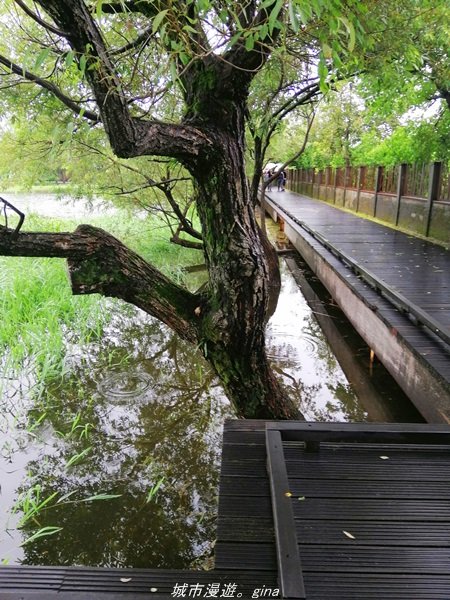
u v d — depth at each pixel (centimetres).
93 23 158
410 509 192
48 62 349
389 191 1084
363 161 1777
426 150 904
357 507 193
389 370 416
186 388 470
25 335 543
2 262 815
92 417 416
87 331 606
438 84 686
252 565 162
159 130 196
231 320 266
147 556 277
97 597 141
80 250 238
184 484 334
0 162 584
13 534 289
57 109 377
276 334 617
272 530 181
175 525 297
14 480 337
